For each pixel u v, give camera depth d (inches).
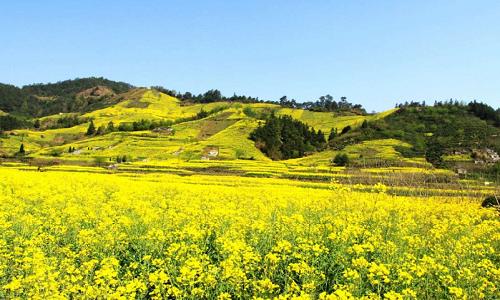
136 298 390.3
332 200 724.0
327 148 4160.9
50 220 611.8
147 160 3836.1
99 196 927.0
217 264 458.6
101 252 483.2
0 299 362.0
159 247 490.0
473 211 816.9
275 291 374.3
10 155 4409.5
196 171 2348.7
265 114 7007.9
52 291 359.3
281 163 3277.6
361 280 371.6
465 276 386.0
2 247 482.9
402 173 1546.5
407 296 344.8
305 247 439.8
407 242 513.0
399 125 4493.1
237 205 836.0
